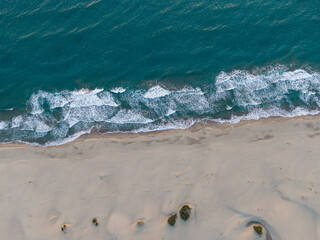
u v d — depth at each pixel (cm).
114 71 3278
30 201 2428
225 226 2219
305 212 2247
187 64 3300
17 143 2841
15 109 3064
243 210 2292
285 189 2373
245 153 2628
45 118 3000
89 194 2442
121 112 3020
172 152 2686
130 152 2716
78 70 3288
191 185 2447
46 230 2278
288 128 2786
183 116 2972
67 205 2392
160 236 2211
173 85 3172
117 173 2559
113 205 2372
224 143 2727
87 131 2906
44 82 3216
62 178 2555
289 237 2156
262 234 2142
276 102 2989
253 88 3095
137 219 2284
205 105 3025
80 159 2686
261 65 3238
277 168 2502
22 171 2616
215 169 2533
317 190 2350
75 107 3059
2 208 2394
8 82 3225
